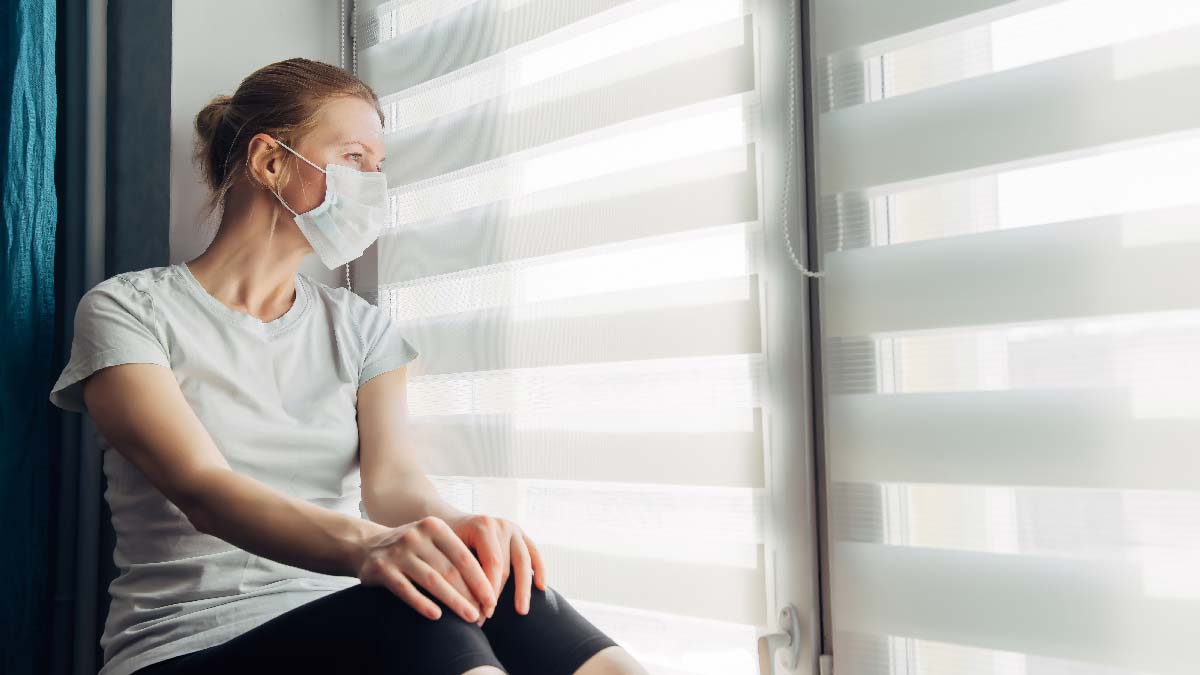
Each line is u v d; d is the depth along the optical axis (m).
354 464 1.27
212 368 1.15
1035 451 0.94
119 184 1.51
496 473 1.39
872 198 1.08
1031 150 0.96
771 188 1.15
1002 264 0.97
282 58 1.60
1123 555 0.89
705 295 1.20
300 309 1.28
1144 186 0.92
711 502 1.18
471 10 1.47
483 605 0.87
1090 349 0.93
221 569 1.12
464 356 1.44
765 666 1.12
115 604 1.15
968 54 1.03
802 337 1.12
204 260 1.24
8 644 1.32
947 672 0.99
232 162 1.25
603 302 1.29
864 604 1.04
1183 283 0.87
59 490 1.42
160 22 1.48
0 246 1.34
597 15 1.30
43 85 1.38
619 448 1.26
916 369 1.05
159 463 1.02
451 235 1.47
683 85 1.22
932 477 1.00
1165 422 0.87
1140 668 0.87
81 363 1.09
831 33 1.10
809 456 1.11
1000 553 0.96
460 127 1.47
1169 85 0.88
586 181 1.31
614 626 1.28
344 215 1.24
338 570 0.92
